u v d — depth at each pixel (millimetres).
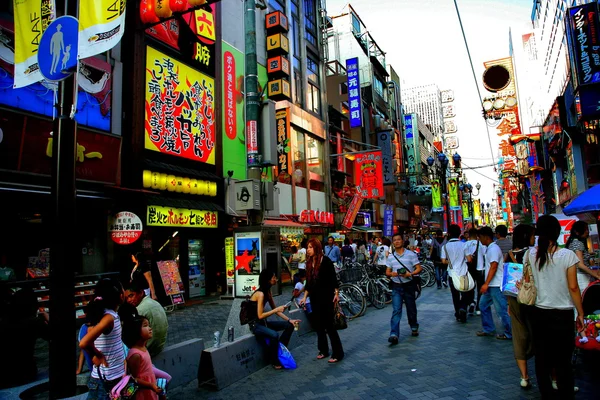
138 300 4719
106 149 10164
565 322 3625
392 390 4473
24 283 8328
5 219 9047
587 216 9359
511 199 39344
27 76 4672
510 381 4570
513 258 4949
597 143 14648
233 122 15938
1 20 8391
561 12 15719
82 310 9273
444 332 7246
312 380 5031
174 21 13062
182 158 13008
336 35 38250
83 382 4766
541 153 22969
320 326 5922
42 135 8734
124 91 11500
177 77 13039
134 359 3197
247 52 9367
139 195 11125
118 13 4230
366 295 10805
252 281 9039
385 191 39469
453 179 36719
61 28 4199
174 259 13062
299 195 20953
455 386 4480
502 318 6504
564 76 15586
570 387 3590
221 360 5023
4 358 5094
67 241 3742
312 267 6012
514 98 23094
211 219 13766
